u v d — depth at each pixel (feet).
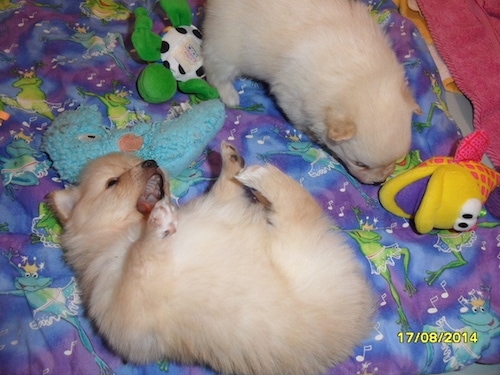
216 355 1.18
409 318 1.43
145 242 1.13
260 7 1.60
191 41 1.74
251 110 1.82
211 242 1.19
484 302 1.46
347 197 1.64
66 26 1.98
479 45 2.11
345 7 1.61
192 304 1.14
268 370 1.17
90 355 1.35
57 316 1.39
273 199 1.29
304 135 1.77
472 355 1.39
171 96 1.74
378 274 1.49
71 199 1.38
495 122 1.95
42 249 1.48
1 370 1.30
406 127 1.53
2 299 1.39
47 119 1.73
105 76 1.84
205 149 1.69
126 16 2.03
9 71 1.83
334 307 1.18
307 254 1.22
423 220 1.44
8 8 2.01
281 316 1.14
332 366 1.26
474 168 1.50
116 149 1.54
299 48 1.57
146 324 1.16
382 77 1.53
